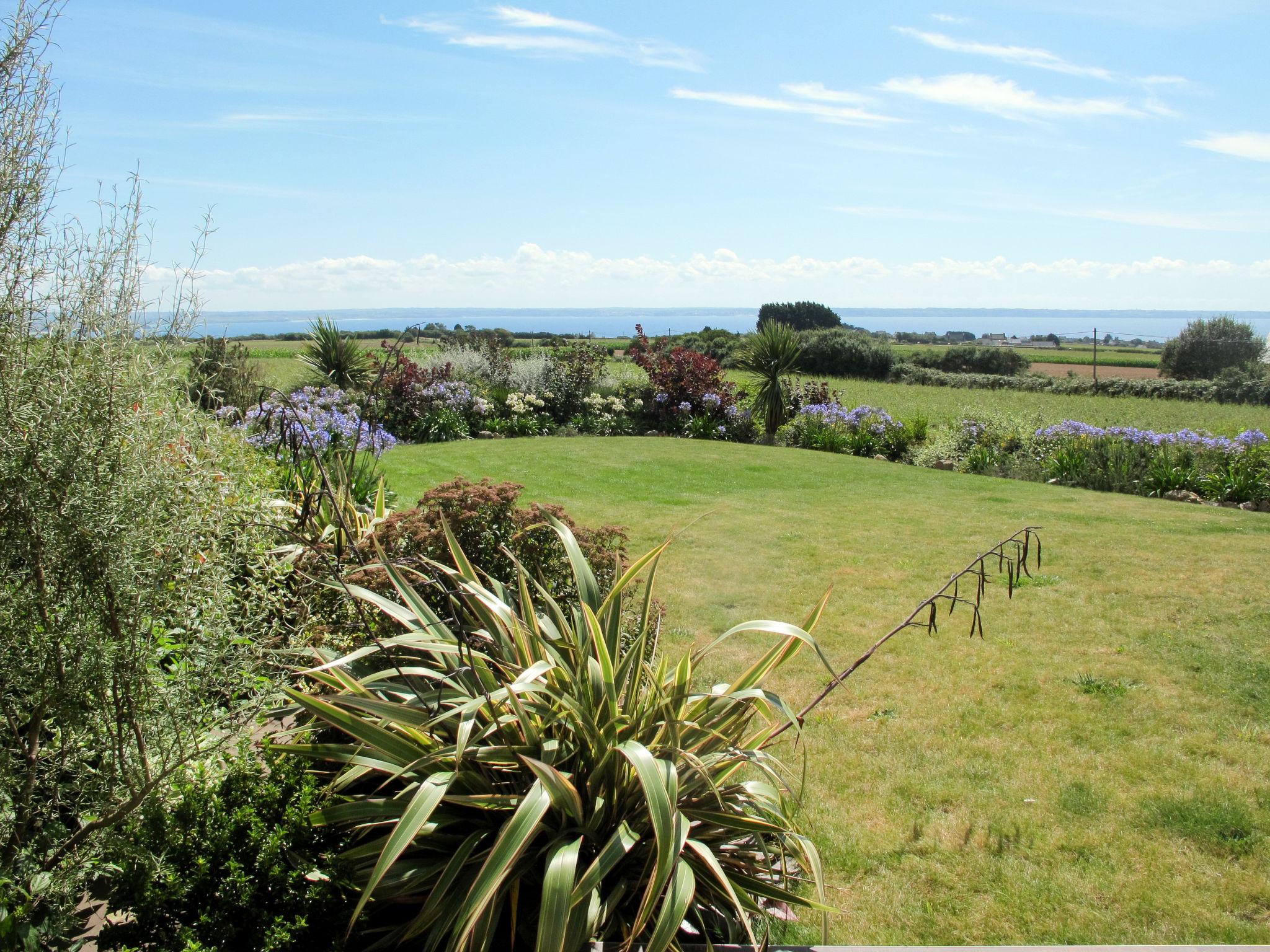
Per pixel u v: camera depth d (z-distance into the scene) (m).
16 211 1.88
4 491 1.91
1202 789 3.60
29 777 2.06
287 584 3.34
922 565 7.04
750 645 5.19
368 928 2.29
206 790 2.29
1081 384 30.77
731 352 32.59
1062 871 3.04
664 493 10.05
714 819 2.43
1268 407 23.61
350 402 10.44
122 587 2.01
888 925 2.73
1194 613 5.83
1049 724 4.21
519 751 2.30
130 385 2.07
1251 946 2.38
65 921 2.02
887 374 34.91
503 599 2.98
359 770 2.32
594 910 2.04
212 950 1.87
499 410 16.22
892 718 4.27
